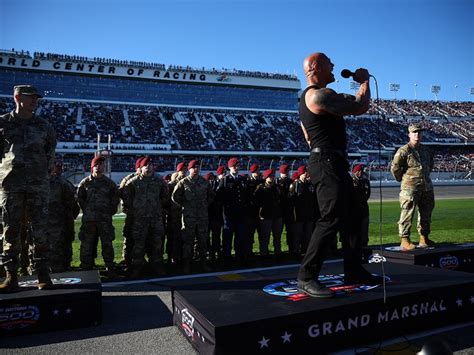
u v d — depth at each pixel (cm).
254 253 834
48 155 411
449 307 340
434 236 977
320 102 296
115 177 3834
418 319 323
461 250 571
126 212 675
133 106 5162
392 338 311
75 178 3422
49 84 5072
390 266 432
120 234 1156
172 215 731
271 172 760
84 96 5234
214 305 299
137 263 621
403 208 615
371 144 5088
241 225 706
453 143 5225
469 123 6075
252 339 259
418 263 525
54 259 623
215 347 249
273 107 6166
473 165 4812
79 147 3956
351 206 343
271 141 4959
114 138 4284
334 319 286
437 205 1964
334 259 741
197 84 5816
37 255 385
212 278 596
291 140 5069
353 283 351
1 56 4834
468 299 351
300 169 818
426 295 327
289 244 797
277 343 266
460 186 3919
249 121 5428
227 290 345
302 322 275
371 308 301
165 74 5591
